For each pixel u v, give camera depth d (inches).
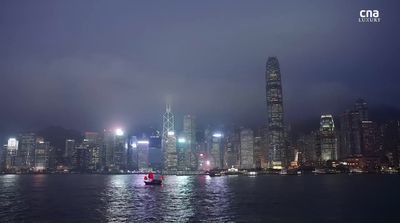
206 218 3565.5
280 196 5954.7
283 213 3858.3
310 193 6525.6
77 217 3663.9
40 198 5905.5
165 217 3649.1
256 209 4210.1
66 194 6820.9
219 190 7711.6
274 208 4284.0
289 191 7106.3
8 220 3484.3
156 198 5846.5
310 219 3454.7
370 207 4276.6
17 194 6820.9
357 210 4028.1
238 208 4328.3
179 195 6441.9
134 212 4040.4
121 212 4042.8
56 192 7386.8
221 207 4448.8
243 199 5502.0
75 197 6107.3
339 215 3676.2
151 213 3951.8
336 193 6432.1
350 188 7751.0
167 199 5649.6
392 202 4798.2
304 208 4254.4
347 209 4121.6
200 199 5590.6
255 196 6018.7
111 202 5191.9
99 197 6107.3
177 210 4197.8
